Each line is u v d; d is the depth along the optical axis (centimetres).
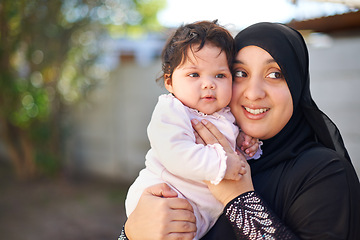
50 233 496
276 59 146
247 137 156
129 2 664
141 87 644
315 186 135
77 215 552
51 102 695
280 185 145
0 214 567
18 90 644
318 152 143
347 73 439
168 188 148
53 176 736
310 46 465
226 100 153
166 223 138
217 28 155
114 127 697
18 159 736
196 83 152
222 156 137
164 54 167
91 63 668
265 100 148
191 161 139
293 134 156
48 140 712
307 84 161
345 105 445
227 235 144
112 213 555
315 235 129
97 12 643
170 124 146
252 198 137
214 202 148
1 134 720
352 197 133
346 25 436
